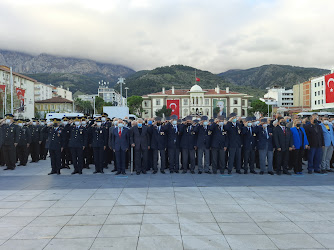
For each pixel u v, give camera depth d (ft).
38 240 14.89
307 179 30.07
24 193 24.50
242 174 33.35
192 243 14.34
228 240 14.66
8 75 190.60
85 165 39.40
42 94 304.91
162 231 15.88
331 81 229.25
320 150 33.83
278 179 30.09
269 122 35.78
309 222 17.10
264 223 16.96
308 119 38.24
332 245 14.02
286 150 32.83
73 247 14.03
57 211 19.52
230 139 32.89
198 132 33.91
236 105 329.93
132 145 33.55
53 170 34.73
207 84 572.92
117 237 15.16
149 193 24.08
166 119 38.24
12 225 17.02
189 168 37.24
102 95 461.37
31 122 47.52
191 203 21.06
